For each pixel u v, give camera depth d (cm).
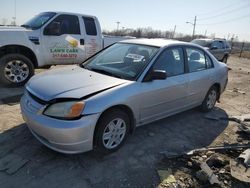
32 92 347
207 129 487
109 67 420
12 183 287
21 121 442
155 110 415
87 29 782
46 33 703
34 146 362
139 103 377
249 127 495
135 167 337
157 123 489
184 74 468
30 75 676
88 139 317
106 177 312
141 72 388
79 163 333
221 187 312
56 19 718
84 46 779
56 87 338
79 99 314
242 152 393
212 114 573
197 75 498
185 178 324
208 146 418
